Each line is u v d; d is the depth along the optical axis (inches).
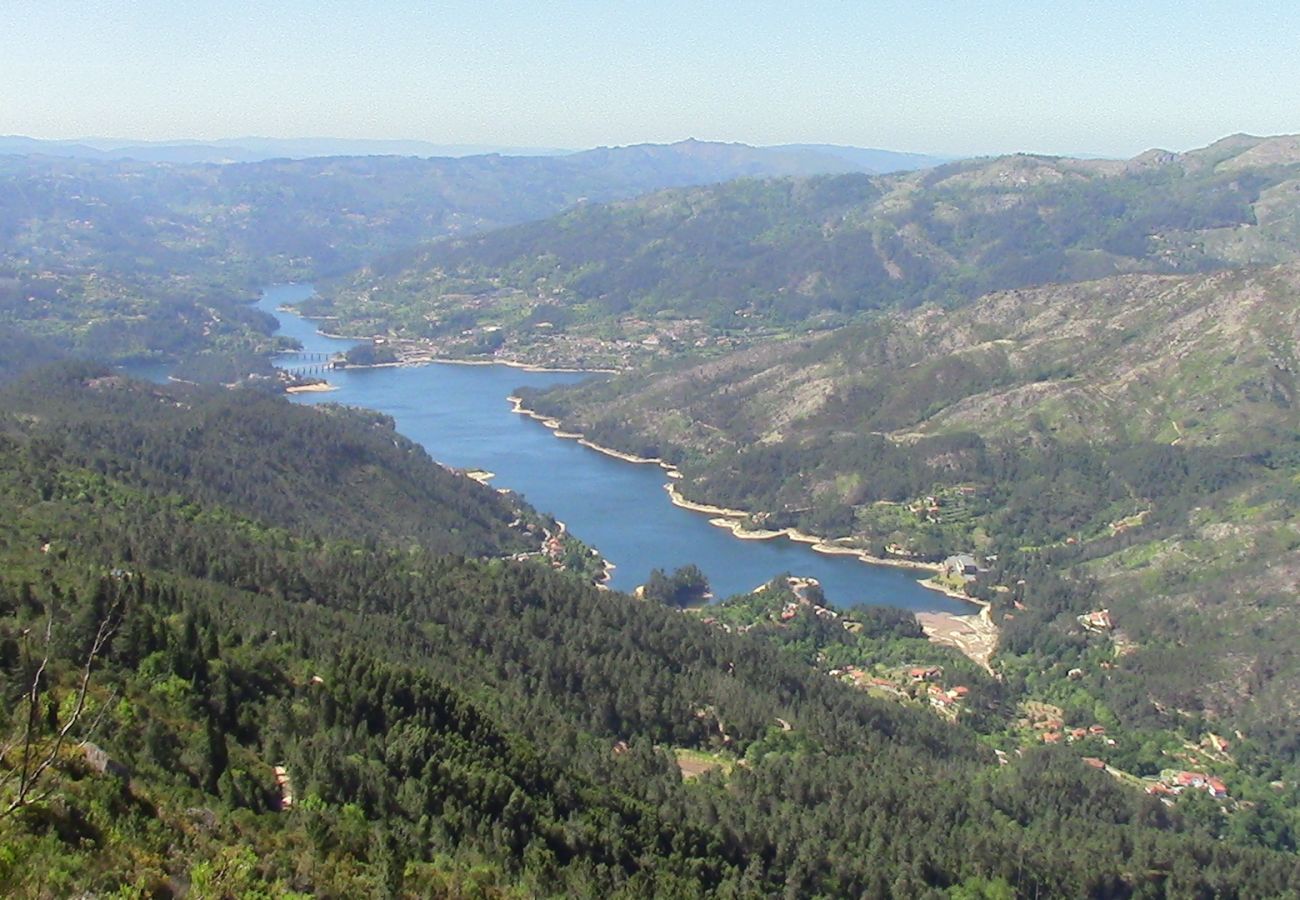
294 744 5772.6
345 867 4621.1
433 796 5777.6
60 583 6835.6
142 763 4901.6
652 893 5753.0
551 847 5895.7
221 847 4271.7
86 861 3585.1
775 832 6909.5
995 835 7377.0
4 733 4347.9
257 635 7003.0
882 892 6594.5
